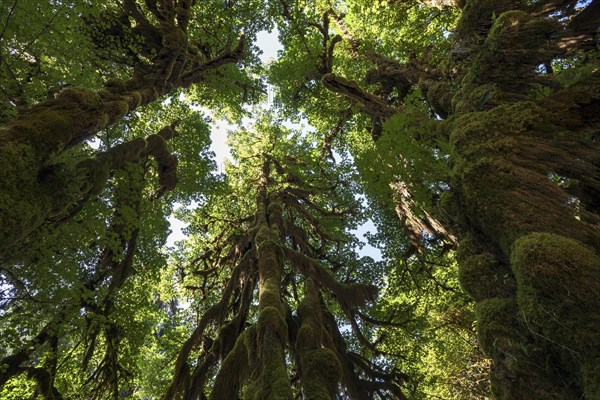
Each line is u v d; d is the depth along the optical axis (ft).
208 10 62.34
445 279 56.85
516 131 16.22
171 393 33.81
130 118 57.67
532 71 20.98
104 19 41.60
